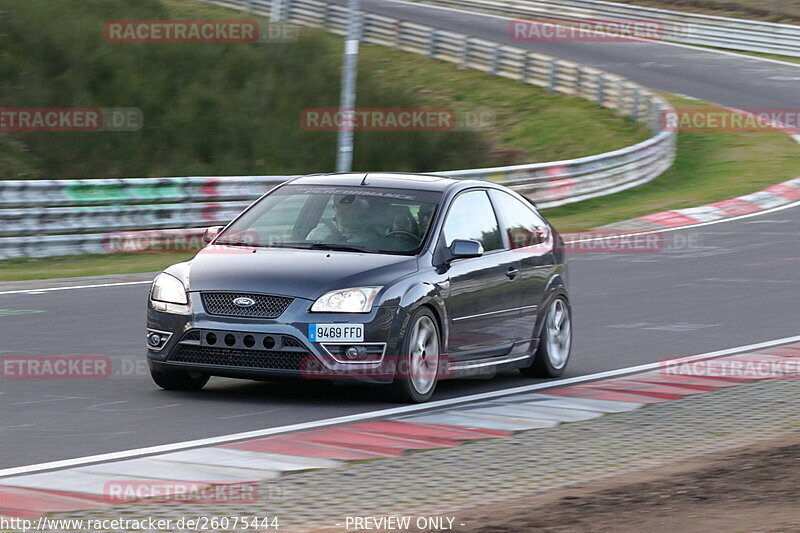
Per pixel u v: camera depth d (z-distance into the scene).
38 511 20.12
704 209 88.12
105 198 71.00
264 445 25.69
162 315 30.95
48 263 64.94
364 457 24.69
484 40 170.88
